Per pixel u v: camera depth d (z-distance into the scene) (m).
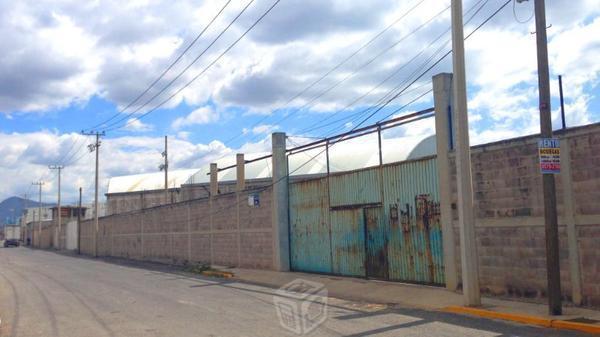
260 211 27.50
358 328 11.20
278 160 25.89
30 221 146.00
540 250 13.64
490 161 14.94
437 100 16.92
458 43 14.13
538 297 13.65
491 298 14.65
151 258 44.94
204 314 13.56
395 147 43.56
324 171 43.66
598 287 12.23
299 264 24.75
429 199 17.47
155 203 75.19
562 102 13.64
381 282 19.03
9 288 21.97
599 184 12.25
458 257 16.09
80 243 72.38
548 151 12.02
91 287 21.52
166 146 58.22
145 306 15.38
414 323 11.80
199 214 35.34
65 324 12.73
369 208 20.17
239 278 24.70
